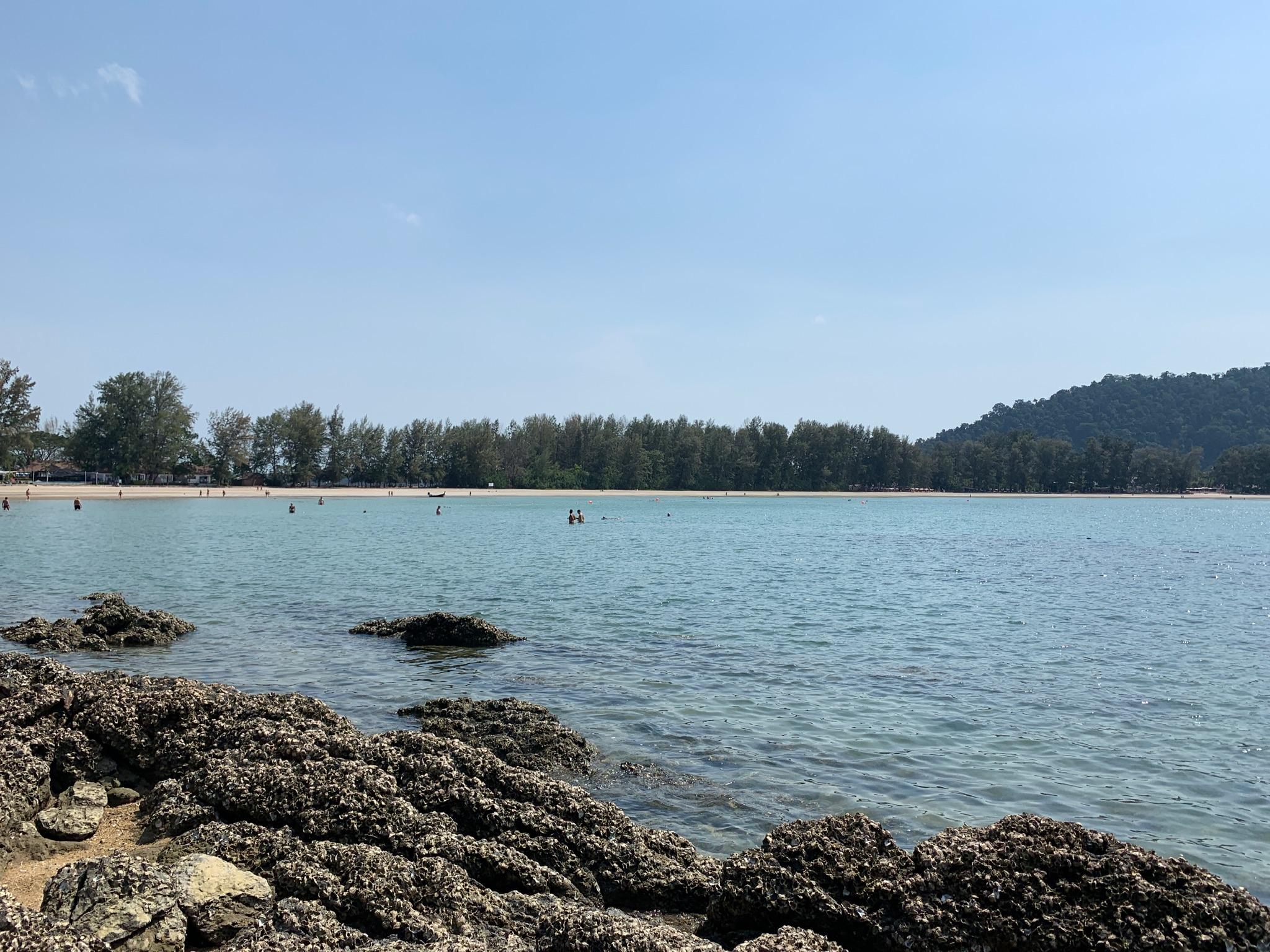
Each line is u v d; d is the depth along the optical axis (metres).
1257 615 29.95
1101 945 6.60
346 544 56.78
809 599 32.81
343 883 7.89
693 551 54.88
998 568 46.94
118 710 11.62
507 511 113.06
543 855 9.02
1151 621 28.56
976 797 12.19
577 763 13.18
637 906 8.76
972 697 17.86
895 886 7.41
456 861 8.54
